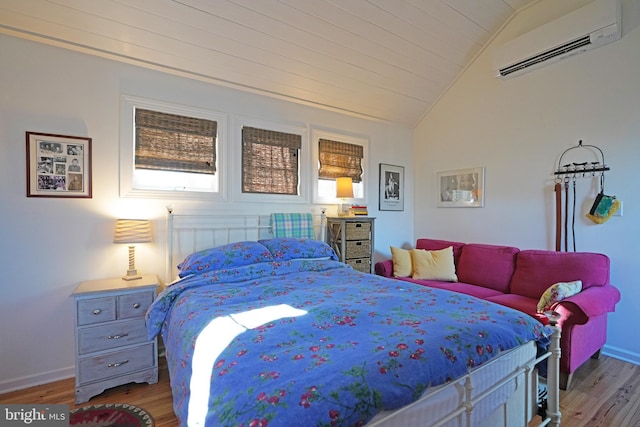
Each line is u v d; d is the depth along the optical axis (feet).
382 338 3.75
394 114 13.24
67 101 7.41
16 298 6.95
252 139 10.09
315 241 9.68
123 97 8.06
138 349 6.96
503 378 4.32
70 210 7.46
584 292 7.39
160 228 8.56
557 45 9.39
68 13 6.85
